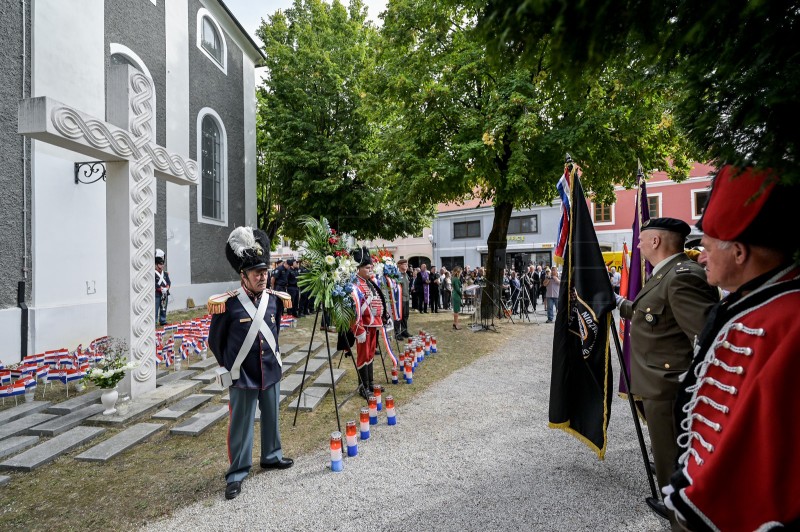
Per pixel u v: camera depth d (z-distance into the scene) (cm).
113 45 989
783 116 100
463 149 1021
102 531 281
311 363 735
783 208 109
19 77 707
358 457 385
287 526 282
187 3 1320
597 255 322
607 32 101
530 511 291
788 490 91
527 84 1026
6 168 679
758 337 104
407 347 733
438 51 1144
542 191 1176
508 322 1291
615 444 403
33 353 693
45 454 383
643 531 265
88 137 456
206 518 294
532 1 82
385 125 1708
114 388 479
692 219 2170
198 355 768
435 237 3091
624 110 985
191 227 1341
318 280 470
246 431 339
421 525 278
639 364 267
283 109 1742
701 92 125
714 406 111
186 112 1308
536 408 508
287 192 1802
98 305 815
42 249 721
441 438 423
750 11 90
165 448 410
